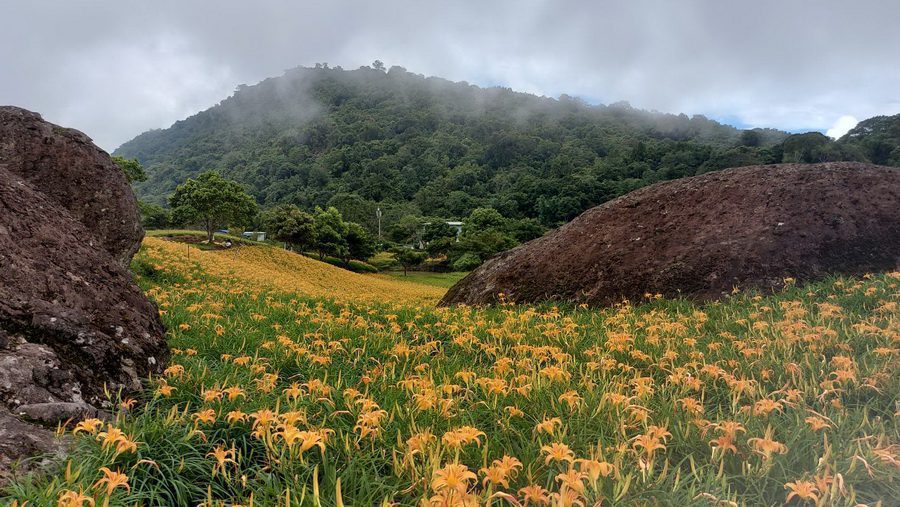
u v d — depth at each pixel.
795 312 6.01
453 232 97.12
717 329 6.45
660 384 4.40
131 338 4.36
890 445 2.79
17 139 7.09
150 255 18.58
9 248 4.14
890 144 96.38
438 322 7.39
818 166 11.33
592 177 126.06
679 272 9.87
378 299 11.45
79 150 7.59
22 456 2.49
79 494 2.04
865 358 4.28
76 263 4.66
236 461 2.90
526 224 90.06
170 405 3.65
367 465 2.74
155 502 2.52
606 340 5.78
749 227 10.29
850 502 2.23
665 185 13.46
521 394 3.68
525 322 6.91
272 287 17.80
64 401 3.25
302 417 2.87
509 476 2.38
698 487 2.41
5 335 3.45
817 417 3.09
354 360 5.27
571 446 2.87
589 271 11.16
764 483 2.53
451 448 2.61
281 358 4.97
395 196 157.75
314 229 65.12
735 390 3.69
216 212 43.81
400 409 3.29
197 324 6.62
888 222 9.52
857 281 7.95
